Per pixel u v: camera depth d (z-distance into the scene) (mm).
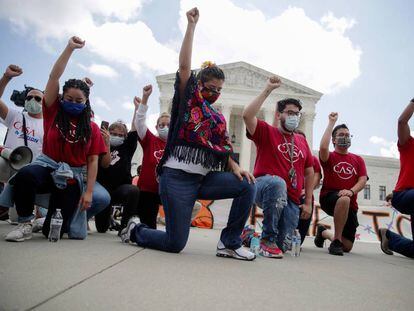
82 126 3754
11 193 3445
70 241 3654
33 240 3459
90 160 3998
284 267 3094
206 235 7160
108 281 1867
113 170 5363
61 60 3387
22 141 5289
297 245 4348
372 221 9867
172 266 2529
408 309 1868
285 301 1802
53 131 3701
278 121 4621
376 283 2639
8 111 5281
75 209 3902
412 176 4898
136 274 2121
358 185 5402
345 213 5105
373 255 5340
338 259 4316
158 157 5301
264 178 4172
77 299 1487
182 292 1785
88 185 3969
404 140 4969
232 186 3328
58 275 1897
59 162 3729
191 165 3248
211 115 3352
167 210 3289
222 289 1939
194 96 3330
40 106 5305
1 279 1703
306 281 2447
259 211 10227
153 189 5301
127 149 5500
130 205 5051
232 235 3418
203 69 3469
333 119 5523
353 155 5738
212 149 3264
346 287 2350
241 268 2762
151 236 3512
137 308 1452
